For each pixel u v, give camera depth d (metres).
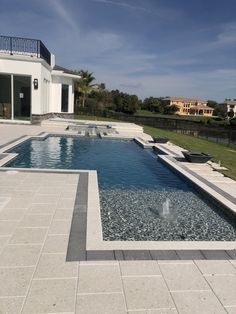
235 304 2.73
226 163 10.45
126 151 12.55
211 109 95.44
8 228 4.00
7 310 2.50
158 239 4.48
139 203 6.05
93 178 6.64
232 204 5.64
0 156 8.77
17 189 5.68
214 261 3.45
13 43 17.36
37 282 2.88
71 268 3.14
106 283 2.93
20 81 17.31
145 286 2.92
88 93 44.22
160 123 25.77
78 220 4.33
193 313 2.59
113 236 4.48
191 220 5.29
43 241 3.68
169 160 10.09
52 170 7.17
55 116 22.97
